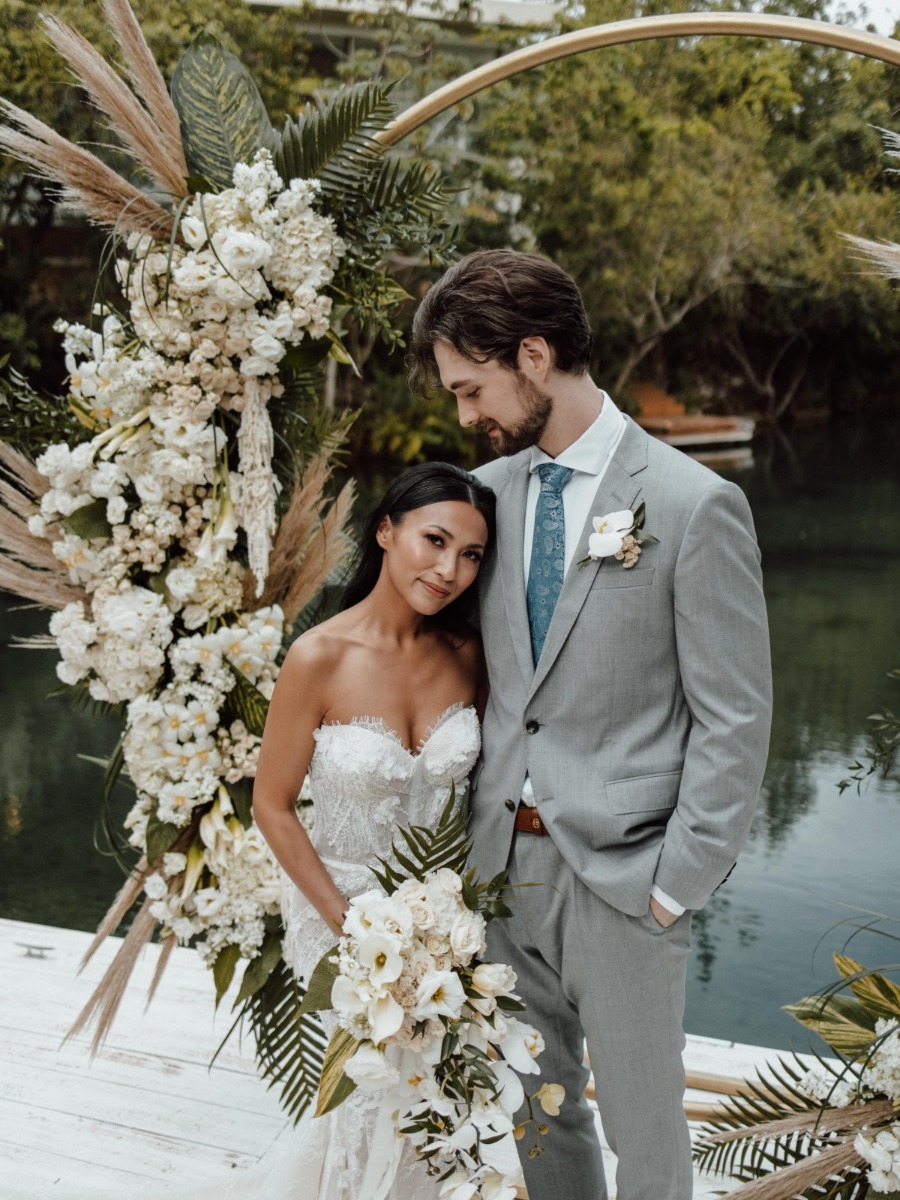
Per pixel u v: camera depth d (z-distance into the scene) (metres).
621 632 1.70
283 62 14.03
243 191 2.11
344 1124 1.89
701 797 1.65
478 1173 1.62
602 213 15.43
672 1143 1.79
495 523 1.85
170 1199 2.18
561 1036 1.91
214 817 2.27
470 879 1.64
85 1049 2.68
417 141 12.94
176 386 2.16
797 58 16.19
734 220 16.39
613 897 1.68
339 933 1.85
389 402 15.52
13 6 11.65
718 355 21.22
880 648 8.27
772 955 3.99
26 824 5.39
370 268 2.24
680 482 1.69
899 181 16.19
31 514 2.25
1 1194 2.21
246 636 2.24
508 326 1.63
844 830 5.14
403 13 14.23
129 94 2.10
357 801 1.85
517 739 1.79
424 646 1.92
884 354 21.83
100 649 2.24
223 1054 2.68
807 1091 2.03
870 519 13.20
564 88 14.82
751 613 1.66
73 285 14.30
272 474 2.25
